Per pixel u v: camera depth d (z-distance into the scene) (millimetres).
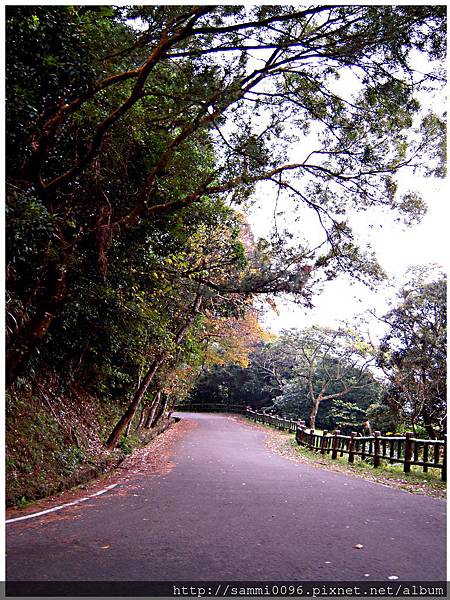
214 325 26828
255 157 10758
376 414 21891
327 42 9422
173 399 33594
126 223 9312
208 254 16562
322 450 19344
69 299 10922
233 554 5207
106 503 8062
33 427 10461
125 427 16234
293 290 14641
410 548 5570
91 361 15750
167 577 4480
